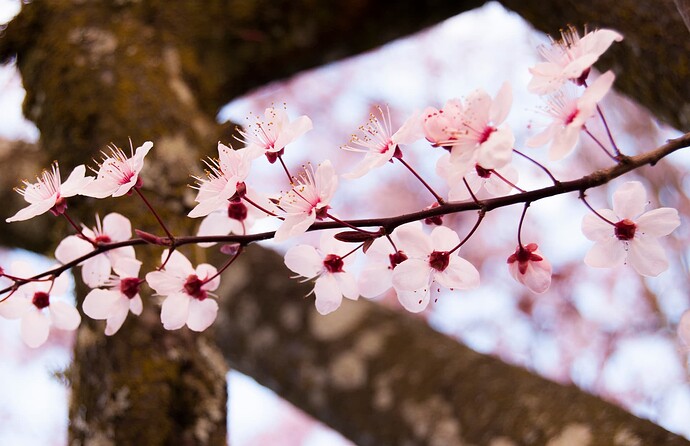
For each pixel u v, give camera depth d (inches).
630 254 18.8
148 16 28.2
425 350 26.8
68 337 58.2
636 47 22.7
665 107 22.9
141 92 26.4
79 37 27.2
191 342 23.4
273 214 19.1
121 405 22.7
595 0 23.1
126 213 24.3
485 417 24.9
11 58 27.7
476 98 18.0
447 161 18.8
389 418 26.1
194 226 24.7
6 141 32.0
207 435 22.9
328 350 27.5
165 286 19.7
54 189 19.3
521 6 24.7
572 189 18.2
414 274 18.9
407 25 29.6
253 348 28.5
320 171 18.6
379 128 18.9
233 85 29.5
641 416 23.5
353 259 19.5
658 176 44.5
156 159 25.1
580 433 23.5
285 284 28.9
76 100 26.2
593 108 17.7
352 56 30.7
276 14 29.0
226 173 18.9
